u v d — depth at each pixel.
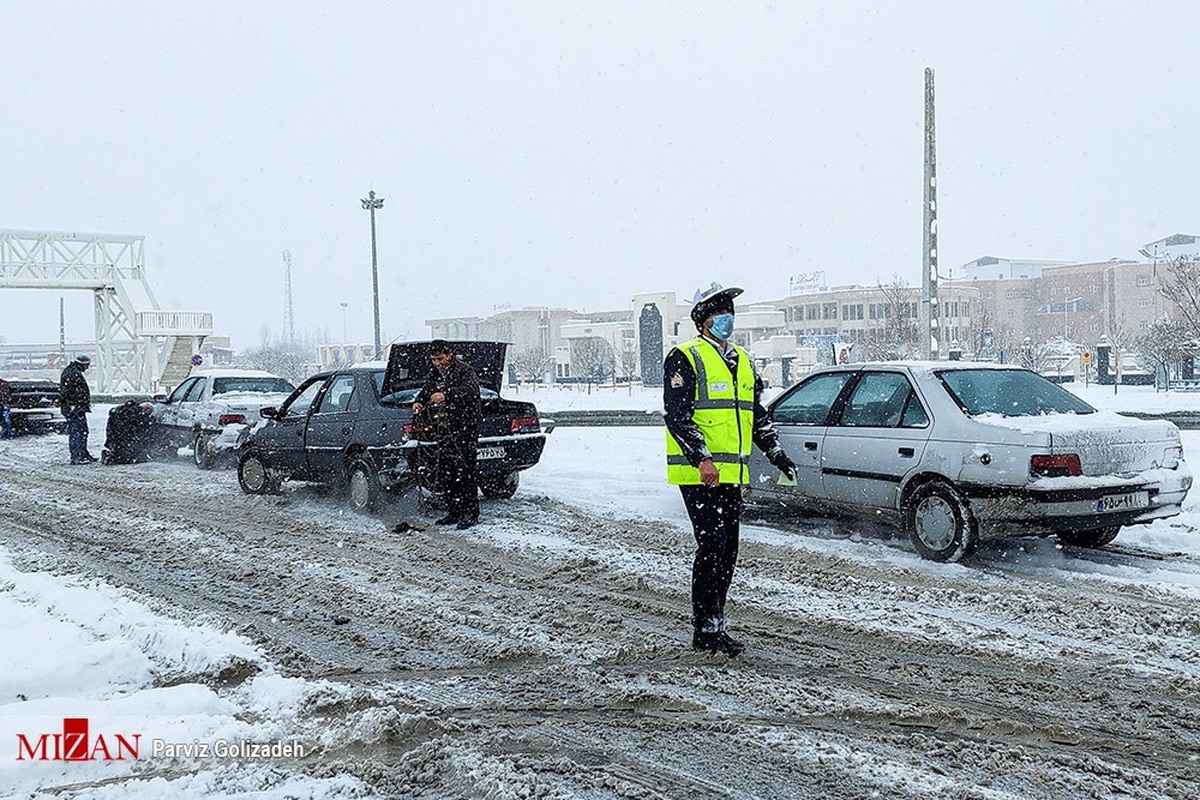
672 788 3.99
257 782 4.07
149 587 7.40
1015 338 90.62
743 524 9.31
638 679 5.26
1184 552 8.02
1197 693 4.96
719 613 5.66
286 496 12.02
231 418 15.33
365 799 3.92
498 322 107.75
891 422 8.13
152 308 37.00
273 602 6.96
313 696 5.00
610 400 35.12
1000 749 4.30
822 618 6.30
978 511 7.39
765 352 68.88
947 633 5.96
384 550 8.70
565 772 4.12
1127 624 6.07
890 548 8.17
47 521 10.39
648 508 10.49
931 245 21.70
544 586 7.32
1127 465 7.36
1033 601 6.55
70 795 3.98
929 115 21.52
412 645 5.95
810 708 4.81
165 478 14.24
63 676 5.30
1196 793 3.88
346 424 10.83
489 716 4.77
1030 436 7.14
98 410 28.64
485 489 11.26
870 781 4.01
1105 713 4.72
